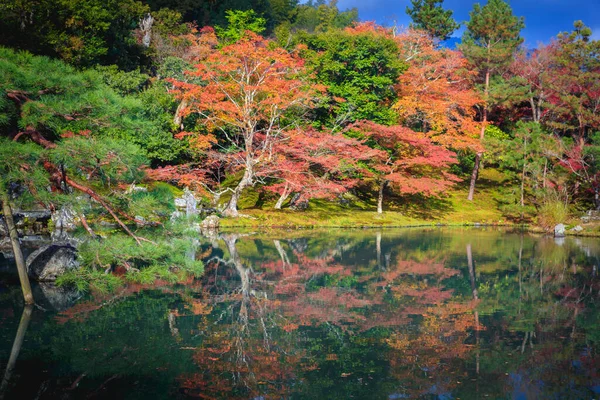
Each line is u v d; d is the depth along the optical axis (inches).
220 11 2084.2
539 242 916.6
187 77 1234.0
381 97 1339.8
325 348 339.3
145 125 383.9
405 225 1201.4
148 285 518.0
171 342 344.2
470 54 1472.7
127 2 1338.6
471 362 316.2
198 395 264.4
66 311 413.7
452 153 1233.4
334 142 1099.9
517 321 406.0
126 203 421.1
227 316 411.5
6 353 317.1
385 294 499.2
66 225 795.4
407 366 307.6
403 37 1637.6
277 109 1083.9
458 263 682.8
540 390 274.1
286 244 832.9
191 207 1023.6
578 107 1428.4
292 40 1261.1
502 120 1744.6
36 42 993.5
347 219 1168.8
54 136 413.7
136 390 268.1
